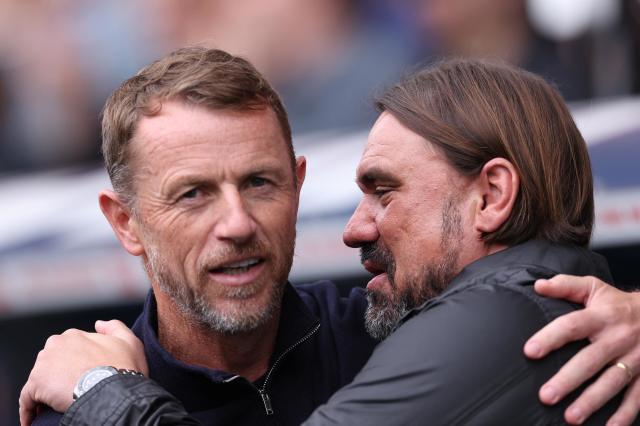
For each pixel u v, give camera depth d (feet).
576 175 18.62
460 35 40.47
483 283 16.69
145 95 17.52
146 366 18.34
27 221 43.98
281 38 41.83
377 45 41.22
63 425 16.48
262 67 41.96
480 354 15.64
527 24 39.68
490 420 15.39
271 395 18.88
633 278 41.81
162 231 17.40
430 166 18.11
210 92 17.02
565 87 39.55
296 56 41.75
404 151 18.37
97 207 43.52
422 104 18.49
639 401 16.19
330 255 40.29
